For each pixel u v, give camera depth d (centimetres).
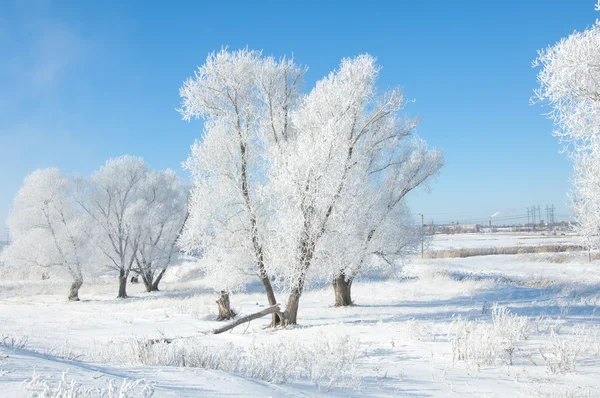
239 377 519
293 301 1448
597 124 884
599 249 995
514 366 720
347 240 1430
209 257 1484
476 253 4516
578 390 568
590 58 830
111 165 3491
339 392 542
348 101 1489
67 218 3288
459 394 570
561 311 1341
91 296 3425
